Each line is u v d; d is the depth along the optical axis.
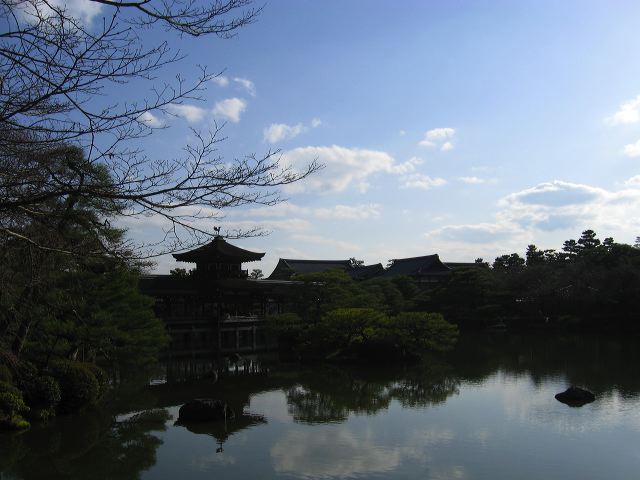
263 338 65.62
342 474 18.88
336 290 59.72
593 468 19.17
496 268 112.19
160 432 25.05
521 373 41.72
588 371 41.78
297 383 39.81
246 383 40.06
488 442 22.55
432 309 86.56
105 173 8.21
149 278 62.41
